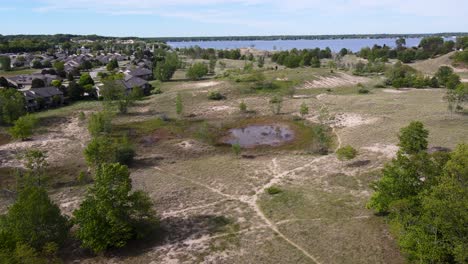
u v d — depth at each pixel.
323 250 30.94
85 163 54.59
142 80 110.31
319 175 47.06
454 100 69.12
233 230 35.22
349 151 48.06
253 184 45.69
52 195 44.22
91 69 165.12
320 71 128.50
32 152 47.50
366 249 30.64
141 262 30.81
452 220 24.19
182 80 126.44
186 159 56.16
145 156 57.25
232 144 63.25
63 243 33.16
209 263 30.20
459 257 23.64
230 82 110.38
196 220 37.50
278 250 31.36
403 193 31.23
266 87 105.06
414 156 32.59
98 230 31.08
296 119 75.88
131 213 33.19
